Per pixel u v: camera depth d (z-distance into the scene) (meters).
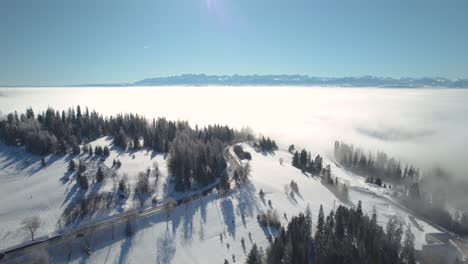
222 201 118.94
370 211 129.50
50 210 106.31
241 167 153.00
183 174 135.12
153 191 124.06
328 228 95.56
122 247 89.88
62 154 151.00
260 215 108.75
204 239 96.38
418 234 111.75
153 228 99.06
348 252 84.81
